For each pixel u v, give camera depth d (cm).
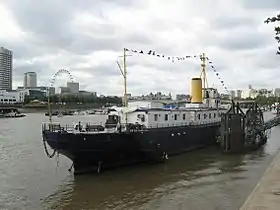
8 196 2998
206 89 6562
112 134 3650
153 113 4459
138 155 4028
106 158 3728
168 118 4759
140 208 2616
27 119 15775
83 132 3634
